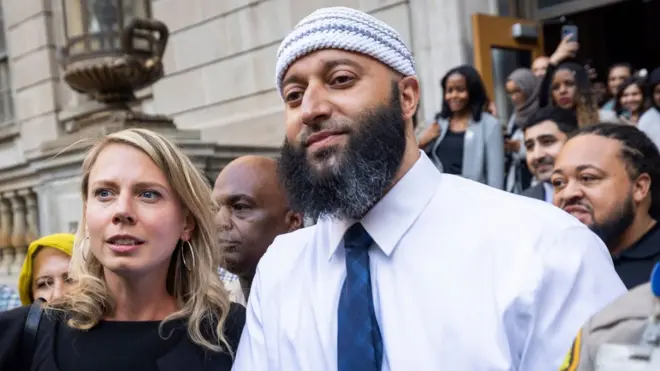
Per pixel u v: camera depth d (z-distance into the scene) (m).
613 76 5.43
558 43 6.65
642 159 2.12
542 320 1.46
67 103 9.95
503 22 5.98
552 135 3.12
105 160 1.85
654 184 2.14
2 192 6.86
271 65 7.74
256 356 1.74
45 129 10.03
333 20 1.59
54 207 5.74
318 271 1.70
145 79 5.60
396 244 1.61
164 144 1.89
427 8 6.12
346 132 1.58
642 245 2.12
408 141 1.69
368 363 1.52
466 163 4.38
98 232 1.81
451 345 1.48
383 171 1.57
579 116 4.13
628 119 4.67
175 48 8.77
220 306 1.95
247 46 7.98
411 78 1.68
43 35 9.94
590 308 1.46
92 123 5.61
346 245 1.66
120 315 1.88
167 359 1.80
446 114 4.54
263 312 1.76
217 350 1.85
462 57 5.92
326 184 1.57
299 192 1.63
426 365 1.49
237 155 5.76
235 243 2.58
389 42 1.62
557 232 1.53
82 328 1.81
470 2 6.00
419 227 1.62
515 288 1.47
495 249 1.53
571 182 2.17
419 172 1.67
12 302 3.29
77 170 5.46
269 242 2.62
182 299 1.95
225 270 2.70
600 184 2.12
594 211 2.12
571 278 1.48
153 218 1.83
